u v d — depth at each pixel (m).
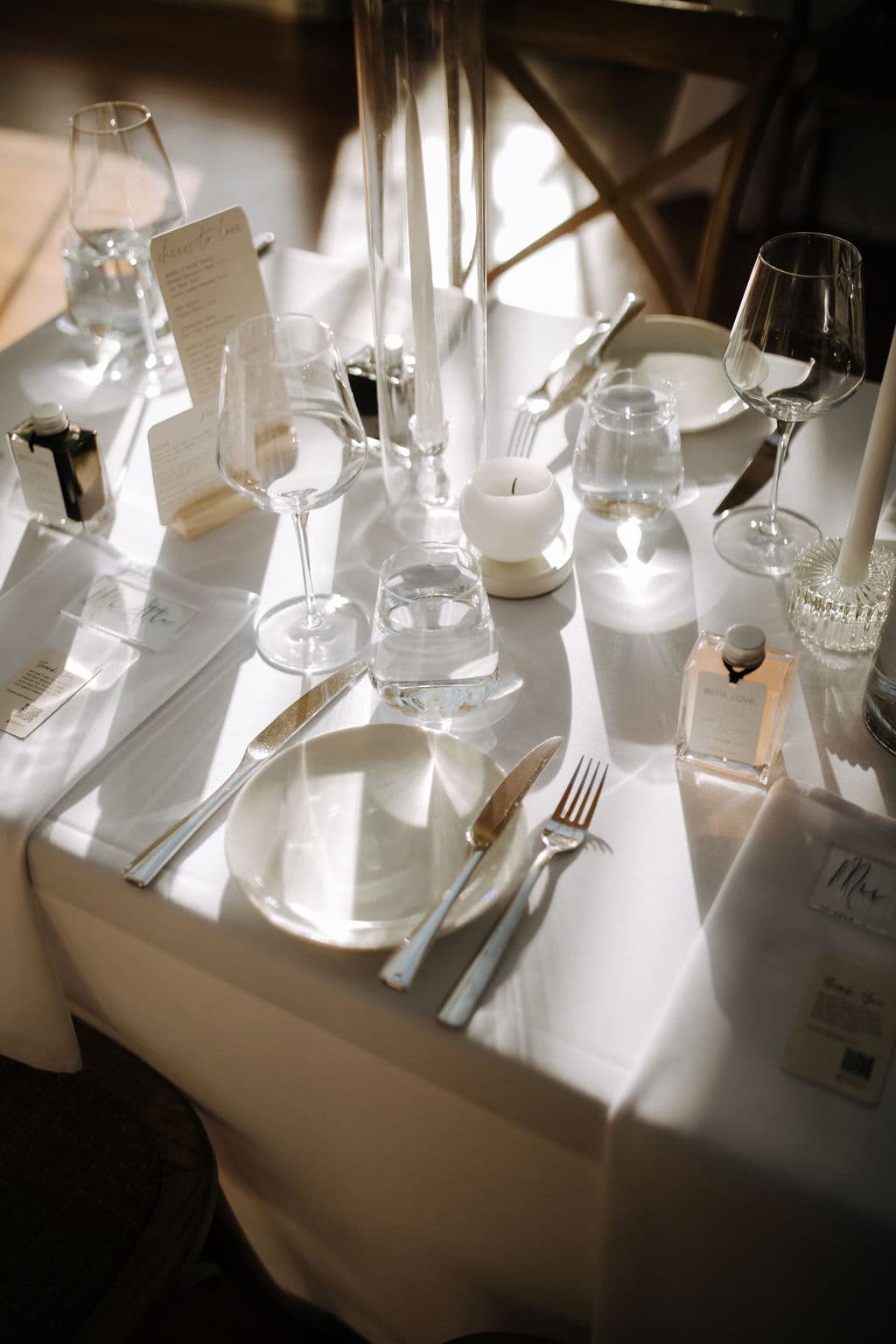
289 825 0.75
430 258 0.92
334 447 0.88
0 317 3.00
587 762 0.82
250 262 1.06
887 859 0.71
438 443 1.03
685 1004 0.64
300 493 0.87
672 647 0.91
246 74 4.30
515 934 0.70
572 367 1.21
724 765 0.80
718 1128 0.59
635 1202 0.62
